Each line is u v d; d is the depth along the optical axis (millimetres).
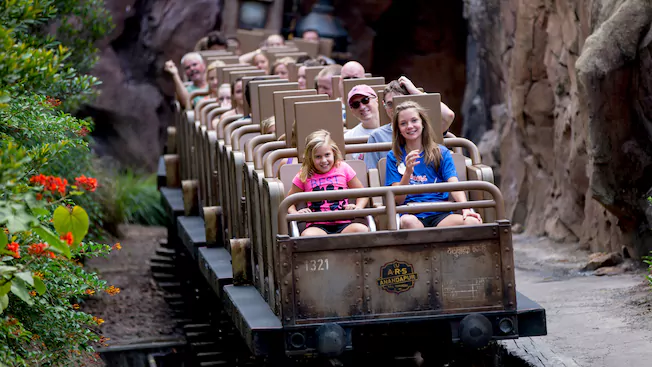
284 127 24766
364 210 19625
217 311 34094
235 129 28922
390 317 19562
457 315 19719
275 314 20953
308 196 19359
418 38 82375
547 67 40875
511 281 19828
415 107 21156
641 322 24047
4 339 18703
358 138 23469
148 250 49938
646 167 30359
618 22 29594
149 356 32594
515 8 45625
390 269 19531
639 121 30188
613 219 34281
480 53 55406
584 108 30922
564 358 21531
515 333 19938
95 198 51250
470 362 22219
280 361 19812
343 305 19438
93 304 39344
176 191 41906
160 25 73750
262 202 22094
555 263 35469
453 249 19688
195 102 42219
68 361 21797
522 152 45562
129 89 72375
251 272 24484
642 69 29344
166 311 38594
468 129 60250
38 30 39094
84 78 29766
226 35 63438
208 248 29578
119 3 71188
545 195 42969
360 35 81438
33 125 21406
